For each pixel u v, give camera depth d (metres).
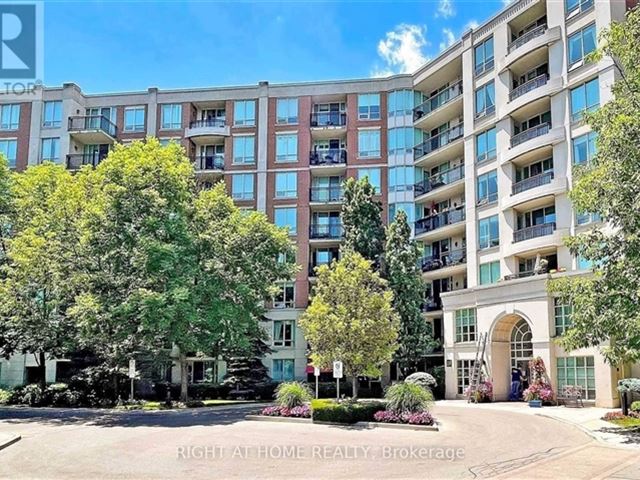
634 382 22.77
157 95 49.78
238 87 49.38
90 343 30.08
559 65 33.78
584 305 18.53
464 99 41.47
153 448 16.38
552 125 33.94
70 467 13.85
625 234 17.92
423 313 43.69
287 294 46.09
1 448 16.97
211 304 29.42
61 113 48.56
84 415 26.89
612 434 18.28
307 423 22.20
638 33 18.41
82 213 28.53
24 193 32.28
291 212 47.22
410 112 47.31
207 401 35.22
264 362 45.22
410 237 42.53
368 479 12.06
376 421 21.31
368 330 22.77
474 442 17.27
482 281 38.31
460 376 35.88
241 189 48.00
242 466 13.59
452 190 43.28
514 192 36.28
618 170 17.75
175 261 26.66
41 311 31.14
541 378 29.75
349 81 48.62
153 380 38.84
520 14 37.44
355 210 40.69
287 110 48.81
